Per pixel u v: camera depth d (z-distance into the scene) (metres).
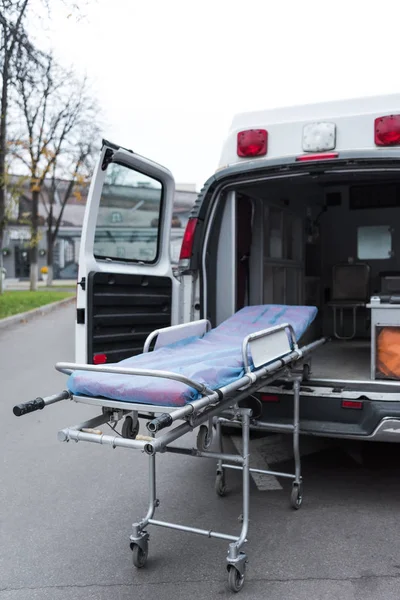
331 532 3.72
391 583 3.12
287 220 6.76
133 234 4.83
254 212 5.85
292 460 5.06
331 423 4.09
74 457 5.21
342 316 7.88
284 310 4.82
